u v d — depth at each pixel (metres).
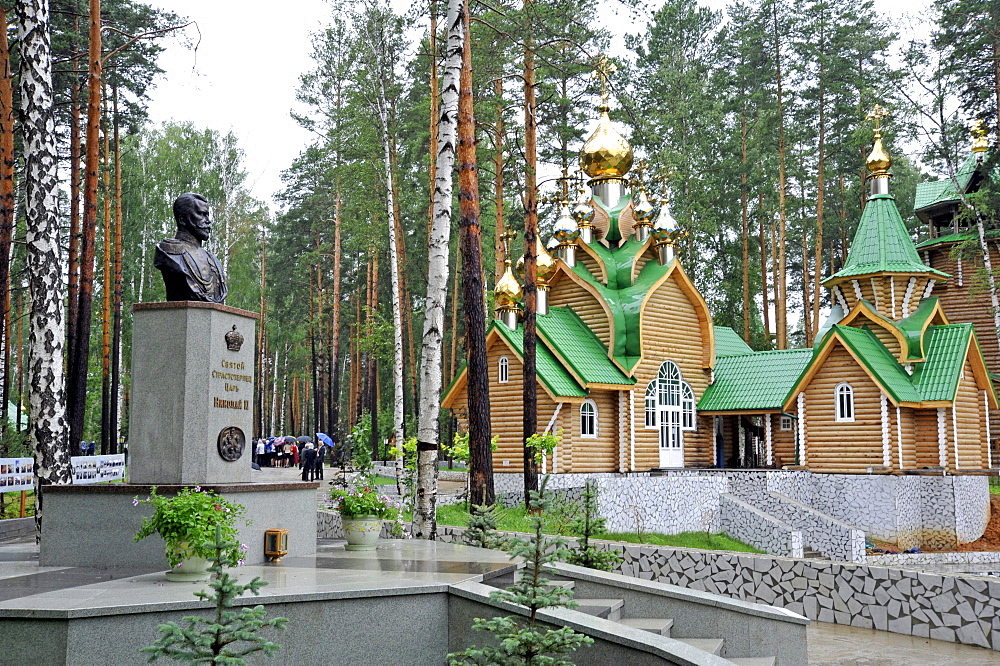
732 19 52.25
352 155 37.41
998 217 39.62
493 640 9.28
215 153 51.53
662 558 16.41
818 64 47.72
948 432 31.53
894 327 32.69
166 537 9.98
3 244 23.55
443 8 23.16
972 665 11.72
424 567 11.45
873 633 13.70
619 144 38.09
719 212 52.59
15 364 55.03
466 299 19.69
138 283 49.94
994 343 41.22
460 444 26.73
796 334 65.81
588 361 33.72
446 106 18.19
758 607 11.19
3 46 23.02
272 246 66.25
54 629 7.86
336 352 52.12
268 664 8.63
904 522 30.14
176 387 12.30
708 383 37.25
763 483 30.47
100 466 25.44
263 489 12.25
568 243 36.12
